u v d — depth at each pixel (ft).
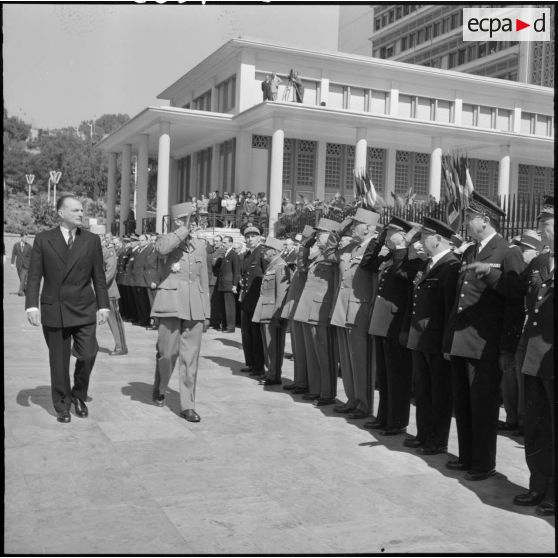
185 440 19.51
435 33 96.22
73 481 15.75
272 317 27.53
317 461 17.85
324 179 100.27
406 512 14.39
